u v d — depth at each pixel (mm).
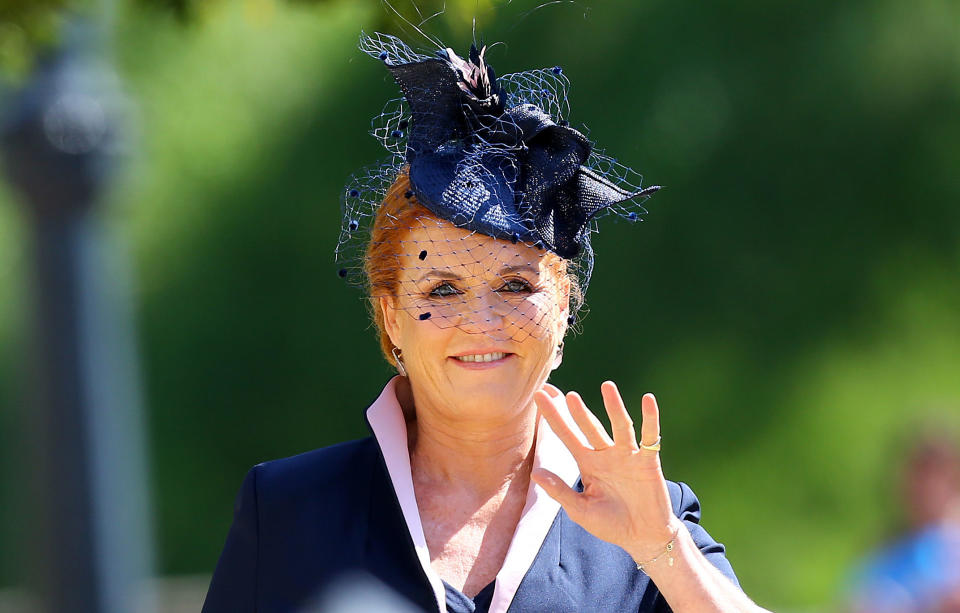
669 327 39375
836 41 39375
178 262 38719
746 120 38969
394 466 9125
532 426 9336
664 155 37969
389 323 9492
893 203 40625
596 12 35938
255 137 38375
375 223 9391
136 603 12656
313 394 39188
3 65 12906
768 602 40000
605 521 8172
